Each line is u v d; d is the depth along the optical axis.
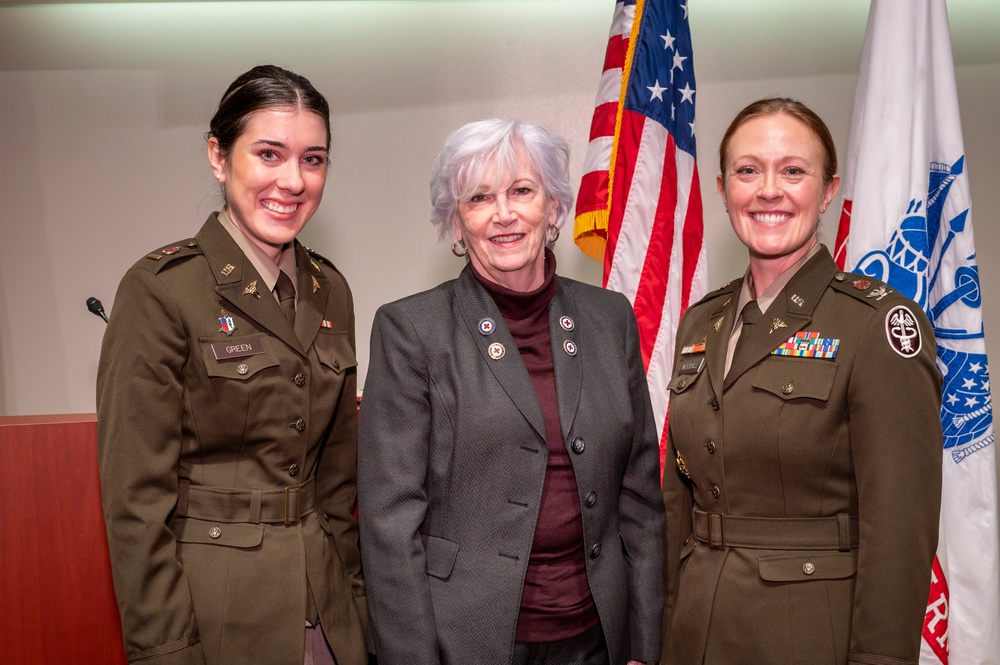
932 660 2.13
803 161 1.53
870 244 2.12
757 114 1.57
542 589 1.43
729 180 1.60
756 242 1.56
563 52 2.98
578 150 2.99
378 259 3.04
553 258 1.59
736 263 2.97
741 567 1.47
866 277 1.52
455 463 1.44
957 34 2.89
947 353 2.17
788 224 1.54
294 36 3.01
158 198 3.04
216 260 1.53
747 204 1.56
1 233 3.04
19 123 3.03
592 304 1.63
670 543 1.70
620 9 2.48
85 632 1.65
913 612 1.34
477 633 1.38
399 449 1.45
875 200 2.13
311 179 1.57
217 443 1.48
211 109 3.02
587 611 1.46
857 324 1.43
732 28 2.94
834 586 1.41
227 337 1.49
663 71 2.43
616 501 1.53
